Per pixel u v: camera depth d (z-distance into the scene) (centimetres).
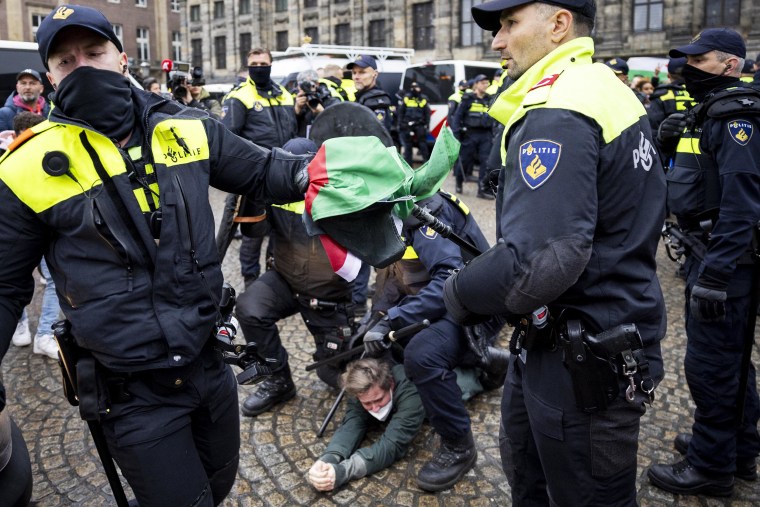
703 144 257
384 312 326
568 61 163
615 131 153
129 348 160
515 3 164
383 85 1577
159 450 169
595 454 165
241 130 556
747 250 247
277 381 344
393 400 300
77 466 301
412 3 2680
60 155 152
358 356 332
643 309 163
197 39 3672
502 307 151
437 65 1434
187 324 165
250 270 553
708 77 259
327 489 272
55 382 388
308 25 3108
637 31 2158
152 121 165
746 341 251
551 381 167
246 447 312
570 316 162
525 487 203
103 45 160
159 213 162
